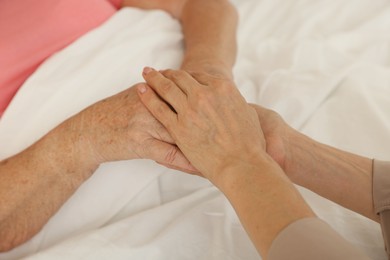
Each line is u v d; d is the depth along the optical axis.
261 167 0.56
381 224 0.60
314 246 0.48
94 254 0.62
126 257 0.62
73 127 0.67
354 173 0.63
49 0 0.81
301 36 0.91
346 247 0.48
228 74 0.75
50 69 0.76
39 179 0.66
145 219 0.66
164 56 0.81
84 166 0.67
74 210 0.68
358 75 0.81
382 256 0.62
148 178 0.69
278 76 0.81
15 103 0.73
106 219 0.68
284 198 0.52
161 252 0.63
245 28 0.95
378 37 0.89
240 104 0.61
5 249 0.67
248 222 0.52
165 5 0.89
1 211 0.65
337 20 0.94
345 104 0.77
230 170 0.56
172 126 0.62
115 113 0.65
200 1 0.87
